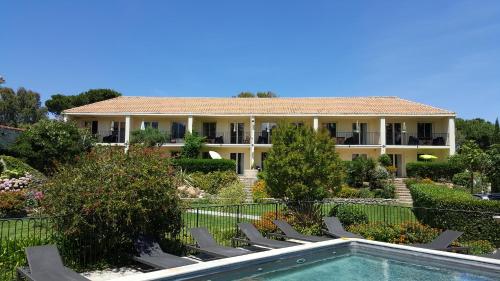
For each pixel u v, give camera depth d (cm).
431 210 1332
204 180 2630
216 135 3547
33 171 2097
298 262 914
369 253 1009
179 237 1043
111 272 800
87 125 3525
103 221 805
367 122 3481
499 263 806
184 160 2912
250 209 1764
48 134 2534
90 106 3522
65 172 864
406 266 889
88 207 774
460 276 802
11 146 2575
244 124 3556
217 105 3566
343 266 888
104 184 815
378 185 2614
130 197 813
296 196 1347
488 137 5553
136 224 843
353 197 2405
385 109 3341
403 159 3428
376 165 2769
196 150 3161
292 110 3353
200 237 976
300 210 1326
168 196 873
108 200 792
